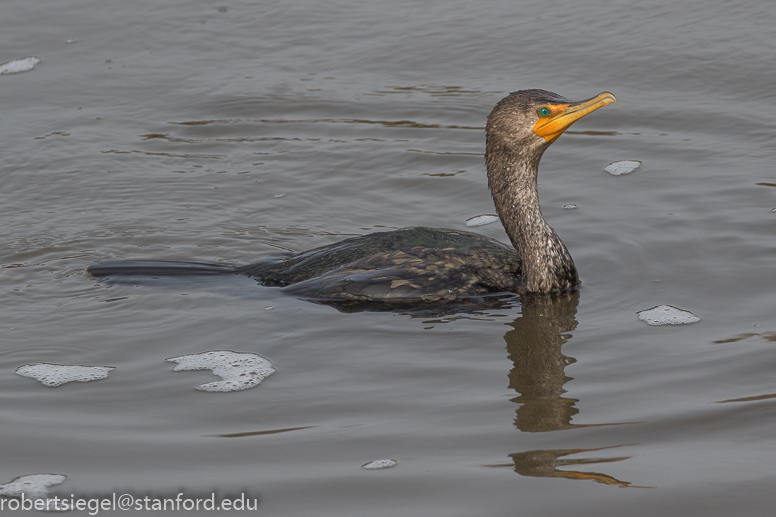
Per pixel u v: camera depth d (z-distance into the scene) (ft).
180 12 70.18
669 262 37.73
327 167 50.08
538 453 24.22
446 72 60.29
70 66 62.80
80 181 48.65
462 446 24.64
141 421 26.53
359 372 29.48
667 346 30.66
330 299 35.12
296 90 58.75
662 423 25.58
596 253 39.27
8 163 50.52
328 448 24.70
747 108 53.62
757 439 24.58
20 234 42.65
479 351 30.89
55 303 35.50
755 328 31.55
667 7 66.90
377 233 38.47
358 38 65.72
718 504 21.67
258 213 45.09
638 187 45.60
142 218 44.52
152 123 55.77
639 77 57.82
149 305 35.01
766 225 40.19
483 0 71.05
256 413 26.91
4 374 29.66
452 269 35.63
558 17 66.74
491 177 37.19
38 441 25.26
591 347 30.89
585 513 21.48
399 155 50.98
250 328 32.91
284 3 71.61
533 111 35.14
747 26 62.75
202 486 22.91
